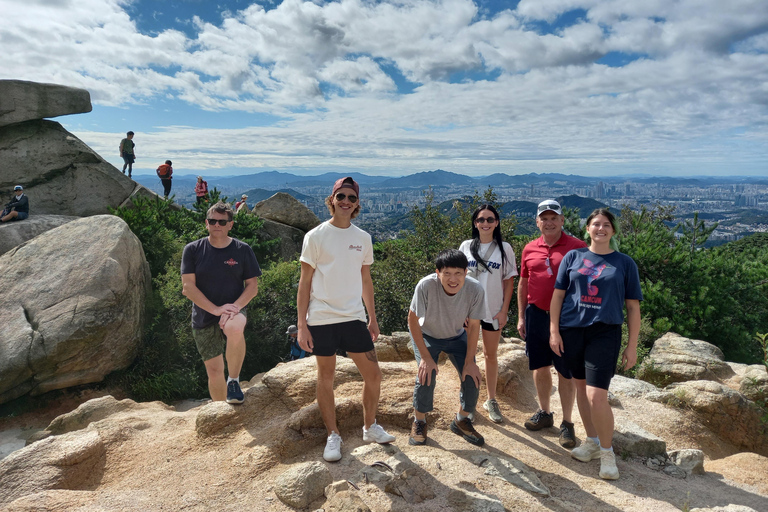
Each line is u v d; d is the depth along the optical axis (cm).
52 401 716
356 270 318
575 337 337
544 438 378
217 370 416
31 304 711
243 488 277
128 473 297
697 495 311
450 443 345
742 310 1040
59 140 1458
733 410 464
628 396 514
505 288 402
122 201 1483
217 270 402
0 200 1365
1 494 267
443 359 523
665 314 937
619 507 277
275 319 1002
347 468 297
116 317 737
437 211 1071
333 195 310
